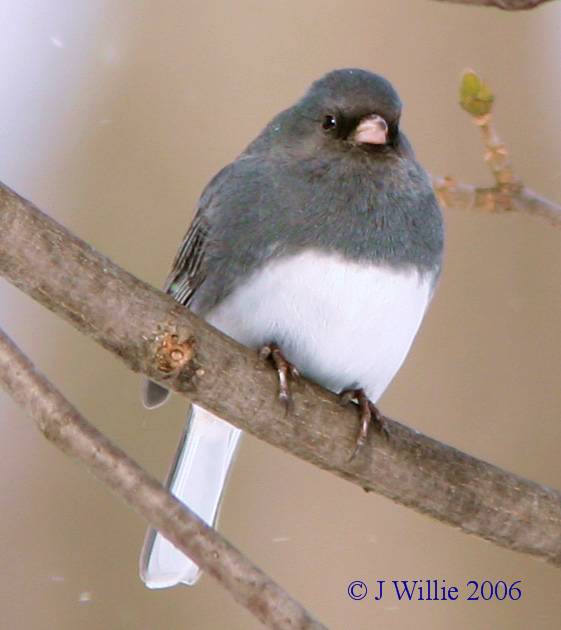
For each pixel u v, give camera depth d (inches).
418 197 297.6
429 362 410.6
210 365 241.9
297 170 295.7
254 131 448.8
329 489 410.3
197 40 459.5
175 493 334.3
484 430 404.2
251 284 290.4
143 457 414.9
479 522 261.4
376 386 304.2
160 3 464.8
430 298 306.8
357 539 404.8
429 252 297.6
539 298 413.4
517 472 398.9
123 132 450.6
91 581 402.9
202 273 306.2
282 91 450.6
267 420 250.7
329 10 456.1
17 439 422.3
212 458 335.3
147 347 235.0
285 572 402.6
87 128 453.4
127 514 410.0
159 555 315.3
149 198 441.4
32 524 410.9
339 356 292.5
